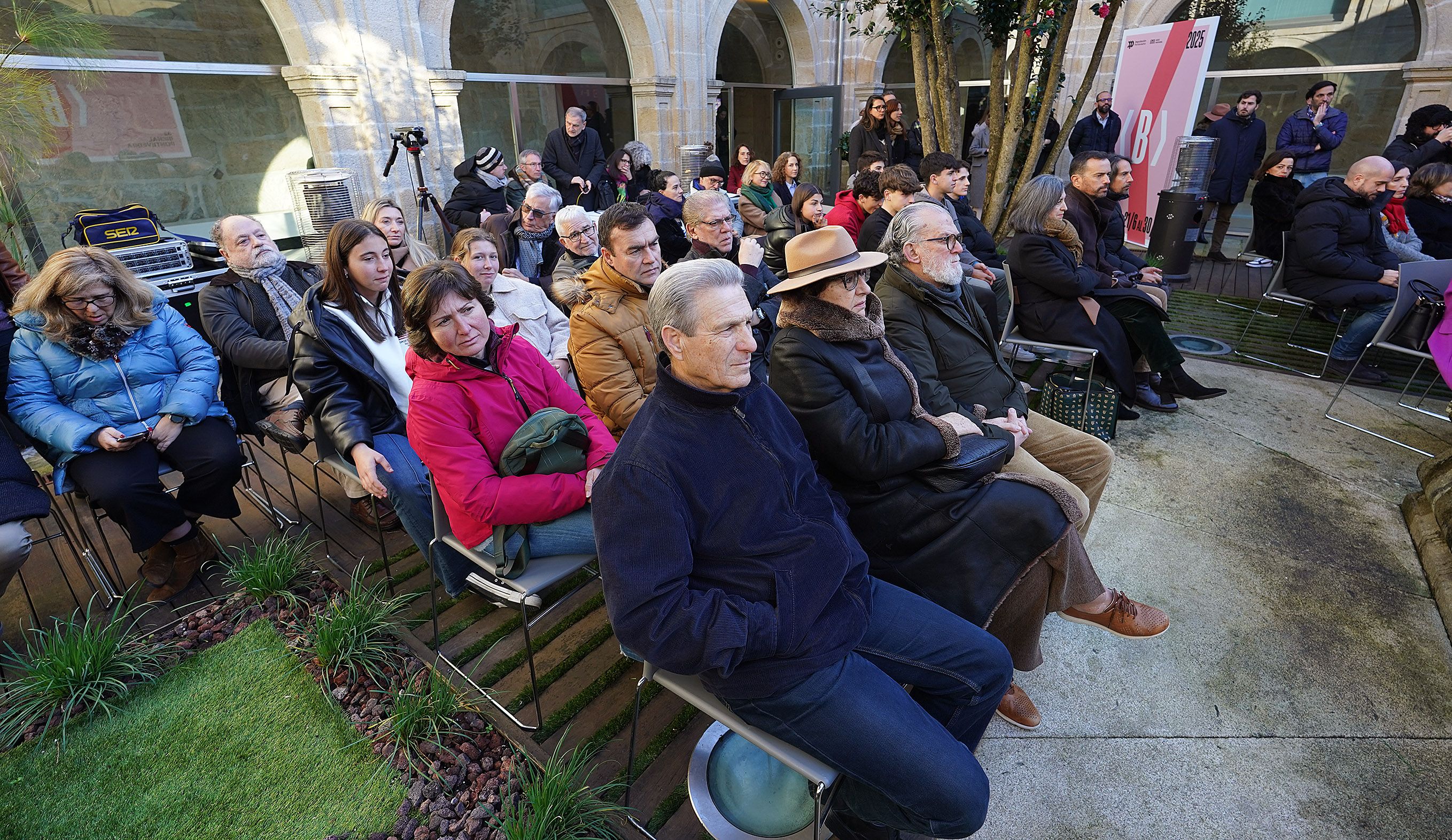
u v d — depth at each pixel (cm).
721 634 130
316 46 589
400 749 191
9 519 213
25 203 423
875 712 138
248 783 184
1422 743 194
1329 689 213
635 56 895
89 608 247
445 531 211
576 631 243
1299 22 854
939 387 237
